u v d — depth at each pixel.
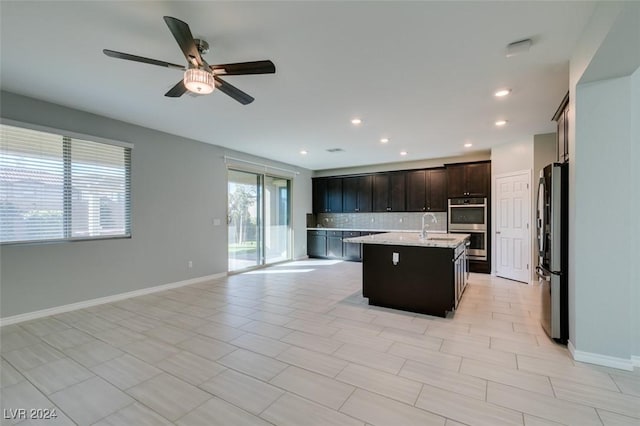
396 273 3.64
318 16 1.92
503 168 5.34
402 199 7.00
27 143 3.26
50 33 2.10
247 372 2.20
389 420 1.69
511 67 2.59
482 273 5.71
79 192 3.68
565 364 2.29
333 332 2.93
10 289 3.16
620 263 2.23
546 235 2.90
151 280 4.42
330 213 8.33
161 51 2.36
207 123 4.16
